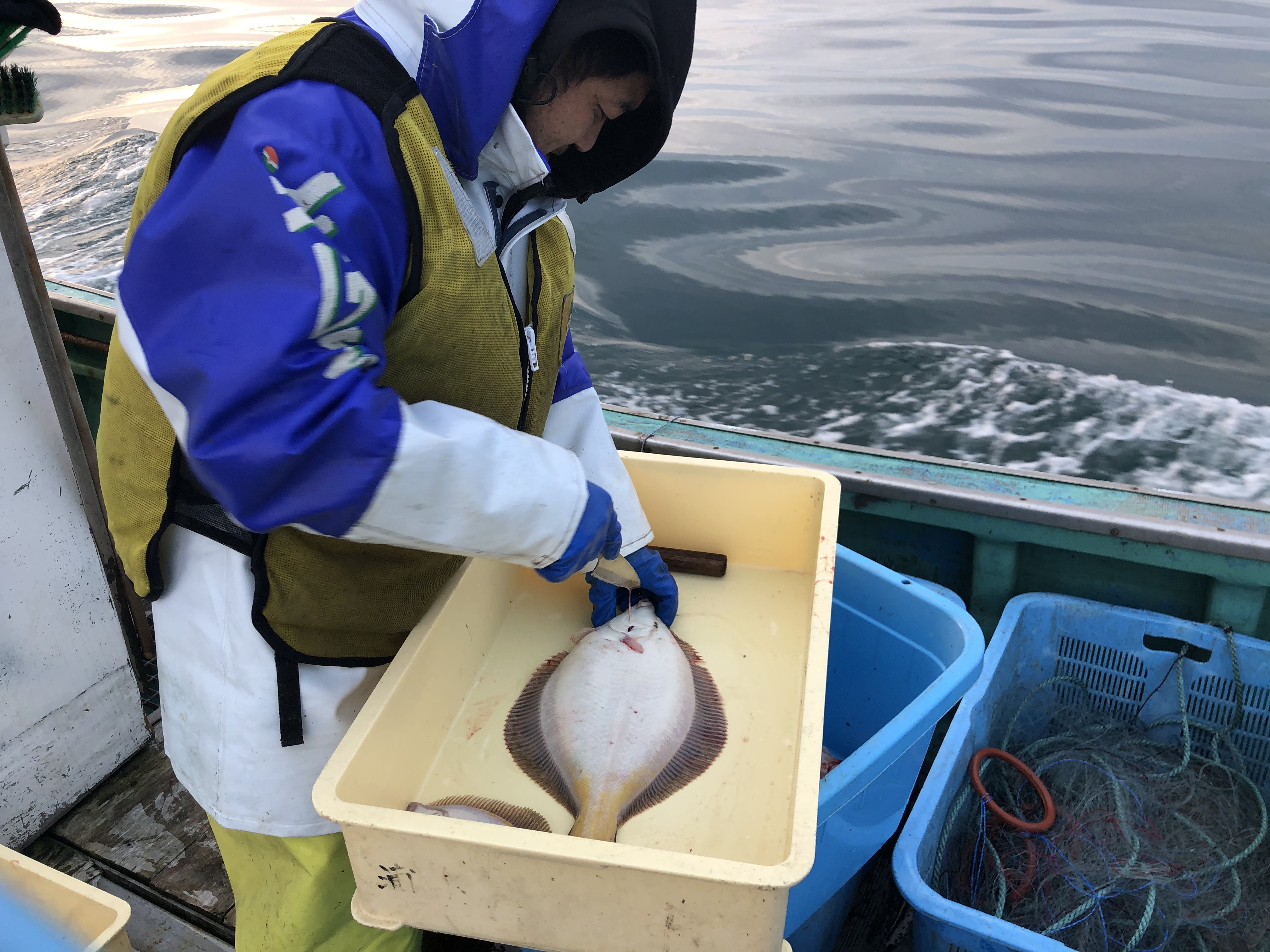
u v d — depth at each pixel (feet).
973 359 13.42
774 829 3.19
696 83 29.14
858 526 6.75
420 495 2.48
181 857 5.55
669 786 3.42
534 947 2.79
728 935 2.53
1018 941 3.76
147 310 2.36
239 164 2.31
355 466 2.35
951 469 6.25
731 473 4.52
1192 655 5.79
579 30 2.62
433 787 3.43
